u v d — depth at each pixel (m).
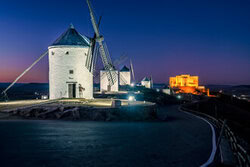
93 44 29.89
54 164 7.10
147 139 12.02
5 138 10.20
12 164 6.88
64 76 28.27
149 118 22.25
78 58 28.64
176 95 83.94
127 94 47.09
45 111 19.03
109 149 9.33
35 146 9.10
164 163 7.98
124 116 20.78
